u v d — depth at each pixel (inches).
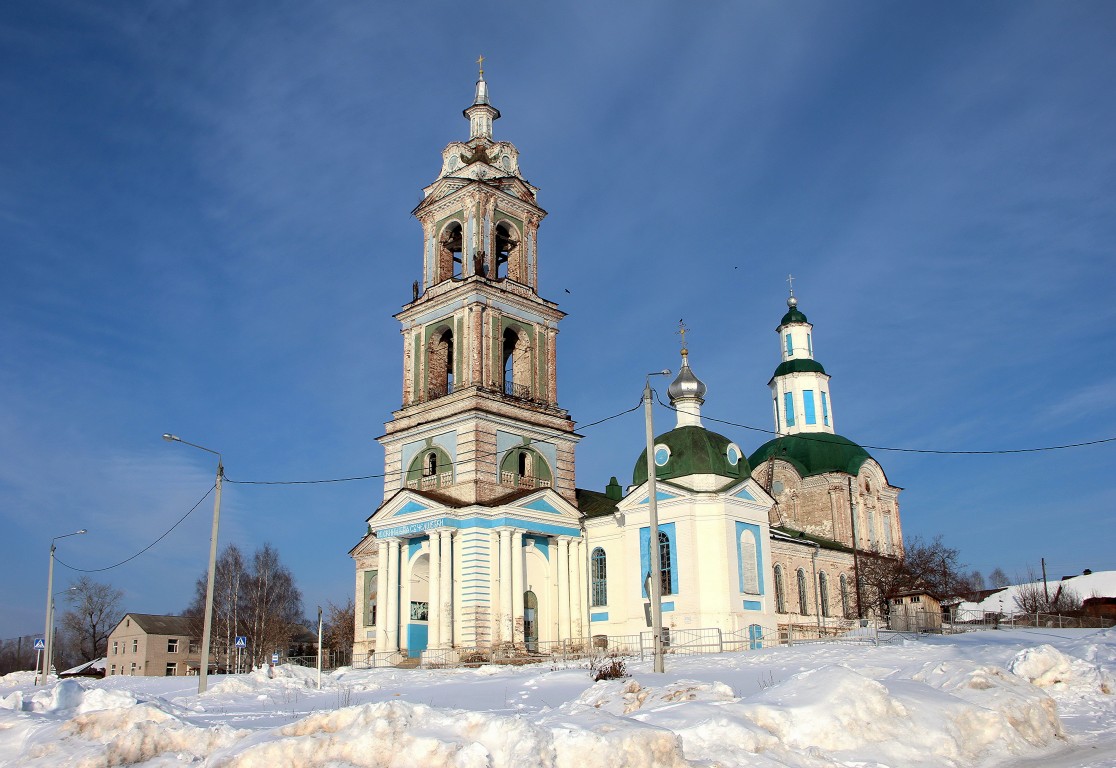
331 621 3951.8
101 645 5098.4
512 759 600.7
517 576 2229.3
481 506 2234.3
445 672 1754.4
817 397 3385.8
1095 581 4584.2
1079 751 724.0
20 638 5989.2
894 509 3321.9
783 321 3523.6
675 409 2480.3
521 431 2401.6
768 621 2180.1
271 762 637.3
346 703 1252.5
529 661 2058.3
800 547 2672.2
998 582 7130.9
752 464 3353.8
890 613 2357.3
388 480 2477.9
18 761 725.3
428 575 2417.6
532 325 2524.6
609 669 1273.4
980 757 700.0
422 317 2527.1
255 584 3828.7
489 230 2507.4
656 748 606.9
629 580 2233.0
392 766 625.3
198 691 1541.6
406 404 2501.2
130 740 717.3
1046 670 960.9
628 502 2268.7
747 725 687.7
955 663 906.7
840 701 721.0
